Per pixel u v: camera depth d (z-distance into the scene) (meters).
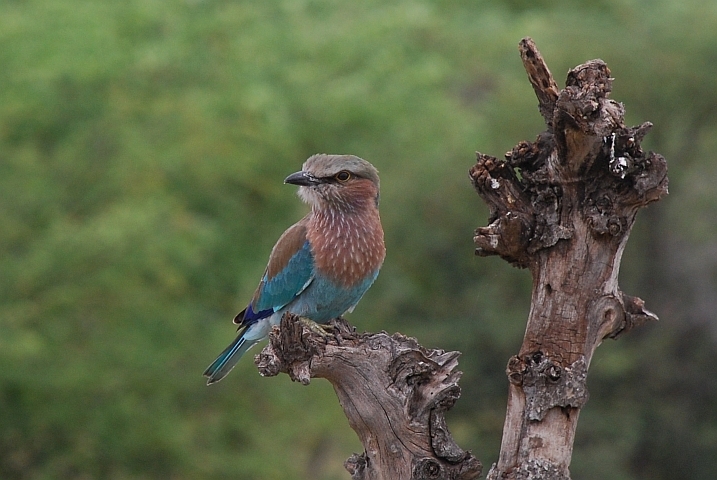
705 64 21.67
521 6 29.27
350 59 21.62
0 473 17.02
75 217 18.47
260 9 21.84
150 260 16.81
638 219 20.66
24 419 16.64
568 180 5.77
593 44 22.17
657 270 20.66
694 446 19.38
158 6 20.20
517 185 5.92
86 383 16.53
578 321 5.80
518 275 19.66
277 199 21.84
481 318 19.31
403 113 21.64
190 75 20.77
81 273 16.98
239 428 18.17
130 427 16.81
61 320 17.09
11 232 17.50
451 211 20.70
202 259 18.95
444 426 6.13
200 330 18.61
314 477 20.30
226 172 19.75
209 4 21.44
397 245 20.72
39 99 18.86
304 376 6.11
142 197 18.11
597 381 19.69
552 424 5.76
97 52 18.89
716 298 20.30
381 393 6.09
